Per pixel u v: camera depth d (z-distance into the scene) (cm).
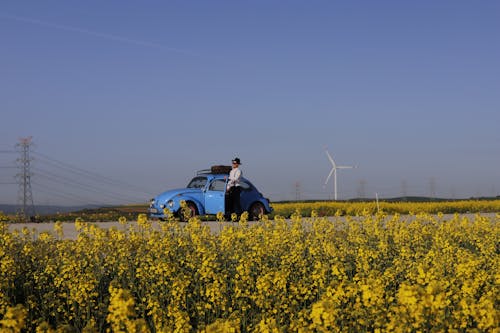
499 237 1623
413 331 667
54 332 588
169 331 667
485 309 671
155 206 2103
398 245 1455
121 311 578
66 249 1172
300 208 3491
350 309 747
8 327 542
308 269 1061
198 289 940
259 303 841
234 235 1252
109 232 1207
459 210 3609
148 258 1039
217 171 2212
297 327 693
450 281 895
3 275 977
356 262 1177
